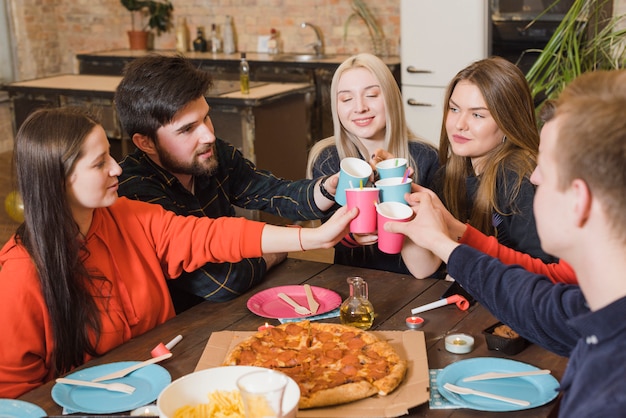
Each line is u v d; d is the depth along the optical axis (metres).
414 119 4.96
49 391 1.61
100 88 5.23
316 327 1.74
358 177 1.92
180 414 1.36
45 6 7.05
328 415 1.42
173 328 1.90
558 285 1.38
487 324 1.85
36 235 1.78
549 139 1.08
